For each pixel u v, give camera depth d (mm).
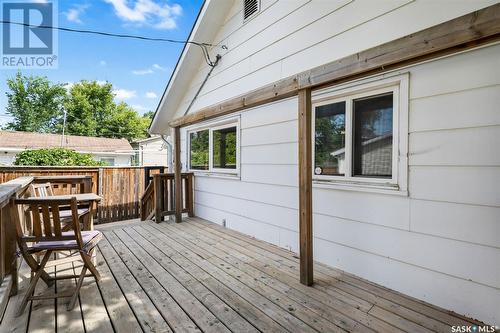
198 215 5207
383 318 1860
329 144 2818
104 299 2137
